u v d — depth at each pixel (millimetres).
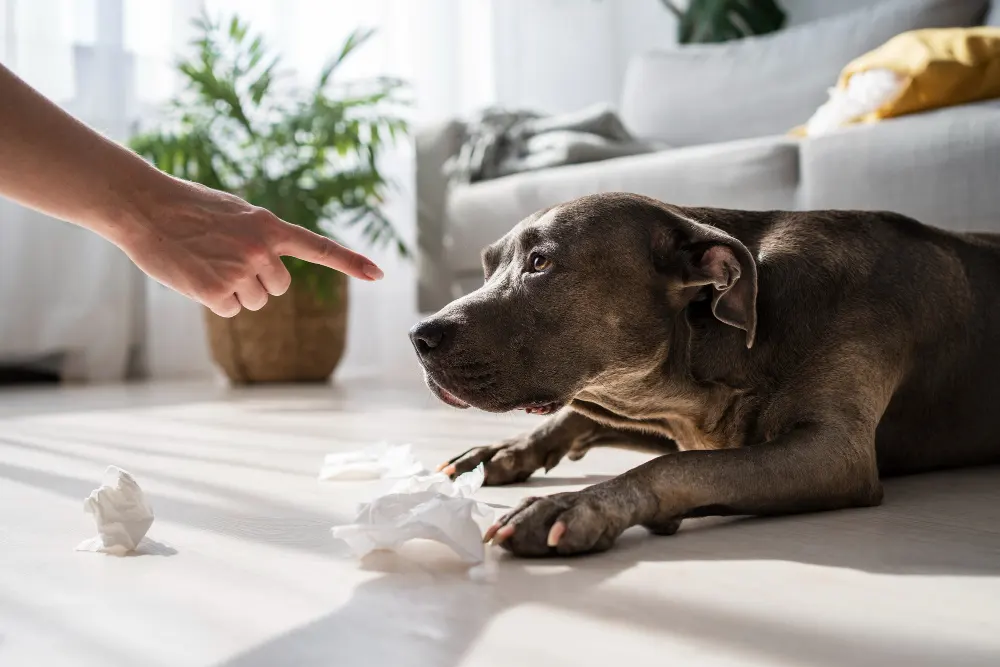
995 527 1406
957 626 959
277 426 2828
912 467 1899
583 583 1137
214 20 5066
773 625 970
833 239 1774
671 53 5008
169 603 1079
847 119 3299
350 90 5309
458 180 4441
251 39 5148
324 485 1841
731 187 3379
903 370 1758
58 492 1795
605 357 1594
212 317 4566
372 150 4660
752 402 1656
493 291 1604
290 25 5211
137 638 960
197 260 1328
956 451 1920
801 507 1497
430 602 1069
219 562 1265
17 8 4531
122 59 4789
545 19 6102
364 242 5590
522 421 2902
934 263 1848
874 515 1499
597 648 910
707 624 976
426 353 1537
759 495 1427
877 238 1820
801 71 4480
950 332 1836
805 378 1623
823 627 961
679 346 1654
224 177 4648
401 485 1696
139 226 1312
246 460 2172
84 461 2174
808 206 3215
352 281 5609
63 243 4734
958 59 3023
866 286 1735
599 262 1580
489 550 1312
